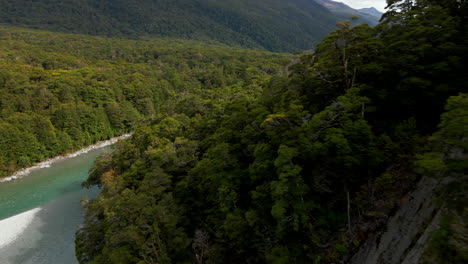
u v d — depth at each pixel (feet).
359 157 55.62
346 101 57.36
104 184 122.11
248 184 81.20
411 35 60.49
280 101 82.64
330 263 55.67
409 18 64.80
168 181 94.43
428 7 65.72
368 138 56.70
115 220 85.25
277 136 68.18
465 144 30.12
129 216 82.99
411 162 52.65
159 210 80.43
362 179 61.16
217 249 81.30
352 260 53.11
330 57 74.38
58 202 160.76
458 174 33.78
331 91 74.49
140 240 76.02
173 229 81.46
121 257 73.00
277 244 65.72
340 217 61.36
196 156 106.83
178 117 163.73
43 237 128.26
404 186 50.83
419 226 40.50
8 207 156.46
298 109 67.36
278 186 57.67
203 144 111.14
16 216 146.41
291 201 59.77
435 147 36.63
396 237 44.68
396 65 64.18
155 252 74.49
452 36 58.49
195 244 82.74
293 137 65.00
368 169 60.03
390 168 55.88
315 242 59.41
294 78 81.82
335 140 53.98
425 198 42.80
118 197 97.66
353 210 60.13
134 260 73.82
